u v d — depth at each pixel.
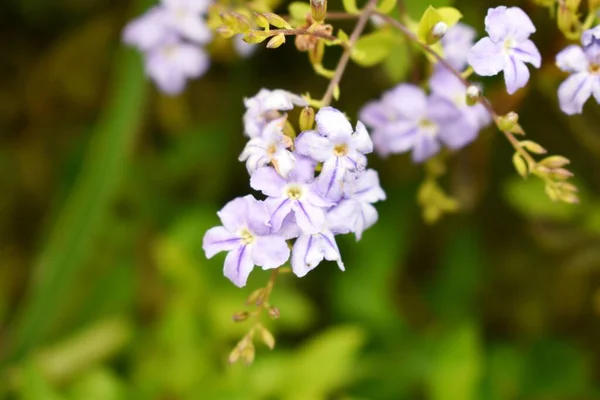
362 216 0.27
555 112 0.35
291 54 0.38
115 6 0.43
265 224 0.25
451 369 0.35
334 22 0.35
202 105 0.42
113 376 0.36
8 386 0.37
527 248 0.39
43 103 0.45
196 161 0.41
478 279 0.38
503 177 0.37
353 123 0.36
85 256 0.37
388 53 0.30
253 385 0.35
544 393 0.37
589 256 0.36
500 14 0.27
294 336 0.39
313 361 0.35
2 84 0.45
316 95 0.38
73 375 0.37
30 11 0.43
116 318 0.38
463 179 0.35
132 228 0.41
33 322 0.37
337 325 0.38
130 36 0.34
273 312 0.27
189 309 0.36
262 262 0.26
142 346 0.38
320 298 0.39
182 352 0.36
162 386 0.36
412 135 0.30
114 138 0.36
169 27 0.34
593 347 0.38
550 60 0.31
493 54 0.27
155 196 0.41
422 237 0.39
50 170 0.45
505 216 0.38
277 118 0.27
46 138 0.45
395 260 0.37
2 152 0.45
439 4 0.31
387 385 0.37
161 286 0.40
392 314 0.37
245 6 0.32
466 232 0.39
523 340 0.38
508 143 0.36
